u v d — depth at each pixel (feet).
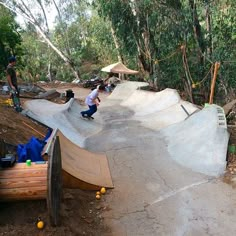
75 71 88.58
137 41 52.60
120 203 15.80
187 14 43.19
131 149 24.29
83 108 40.73
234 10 42.55
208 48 45.65
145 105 41.22
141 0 45.65
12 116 26.09
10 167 13.26
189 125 26.16
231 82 42.86
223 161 19.52
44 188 12.62
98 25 74.84
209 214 14.53
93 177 17.84
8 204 13.21
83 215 14.34
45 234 11.80
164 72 53.26
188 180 18.11
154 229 13.58
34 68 112.98
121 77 76.38
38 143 15.97
